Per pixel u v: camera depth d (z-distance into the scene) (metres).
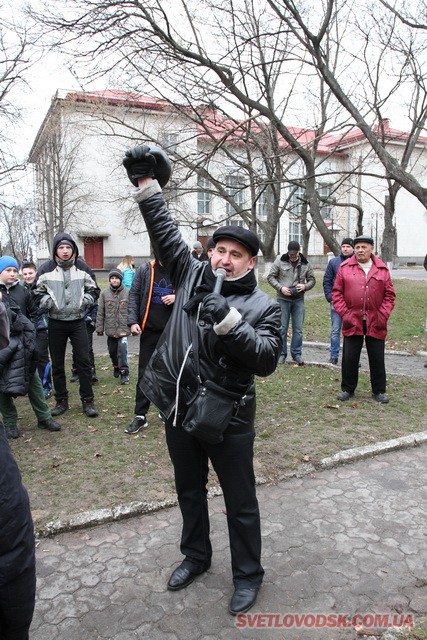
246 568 2.37
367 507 3.23
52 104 15.48
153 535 2.98
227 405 2.11
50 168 25.80
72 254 5.04
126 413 5.24
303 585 2.49
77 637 2.20
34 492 3.46
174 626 2.25
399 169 9.23
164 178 2.44
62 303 4.95
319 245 41.69
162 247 2.40
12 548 1.48
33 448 4.31
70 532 3.02
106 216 34.41
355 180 25.19
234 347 1.98
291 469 3.74
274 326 2.18
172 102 12.29
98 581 2.57
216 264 2.22
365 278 5.27
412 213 47.78
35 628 2.25
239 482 2.29
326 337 10.11
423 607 2.32
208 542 2.59
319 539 2.88
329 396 5.71
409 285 18.70
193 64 10.14
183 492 2.50
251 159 15.62
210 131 14.53
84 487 3.52
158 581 2.56
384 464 3.88
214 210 31.47
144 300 4.50
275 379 6.54
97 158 30.06
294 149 11.31
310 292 17.81
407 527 2.99
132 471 3.77
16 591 1.51
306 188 12.09
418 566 2.62
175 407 2.28
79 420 5.04
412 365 7.55
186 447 2.39
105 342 10.19
